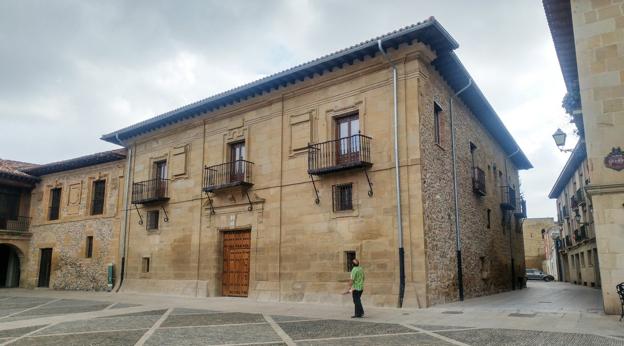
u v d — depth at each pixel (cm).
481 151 2036
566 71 1492
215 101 1853
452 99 1731
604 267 1043
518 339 781
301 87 1656
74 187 2578
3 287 2756
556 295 1847
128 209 2223
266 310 1331
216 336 884
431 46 1434
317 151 1564
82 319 1184
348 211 1467
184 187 1989
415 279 1303
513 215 2523
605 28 1113
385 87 1464
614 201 1048
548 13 1246
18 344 827
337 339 826
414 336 840
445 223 1496
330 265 1478
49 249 2650
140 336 896
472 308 1247
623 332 826
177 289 1892
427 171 1405
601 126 1083
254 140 1781
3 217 2719
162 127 2130
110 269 2217
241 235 1773
